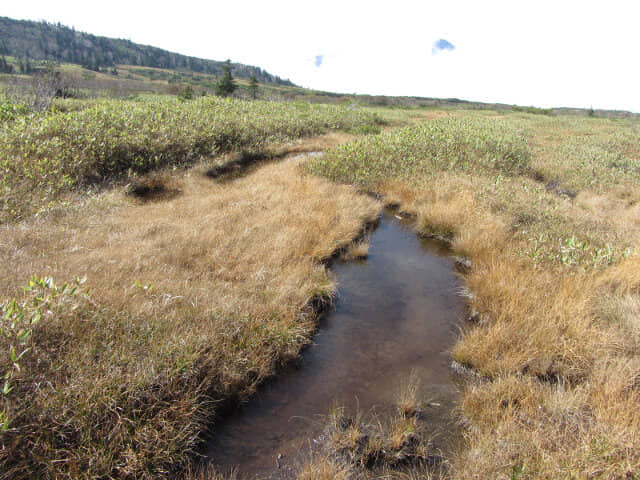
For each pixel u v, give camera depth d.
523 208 8.37
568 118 33.91
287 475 3.00
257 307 4.68
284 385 4.01
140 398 3.17
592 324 4.45
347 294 5.90
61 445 2.78
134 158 10.28
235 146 13.42
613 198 11.05
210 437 3.34
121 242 5.79
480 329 4.80
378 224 9.00
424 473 3.07
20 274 4.38
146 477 2.81
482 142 13.87
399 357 4.52
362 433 3.38
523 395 3.65
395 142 13.52
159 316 4.09
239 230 6.81
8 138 8.40
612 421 3.14
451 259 7.32
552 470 2.71
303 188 9.54
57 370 3.17
